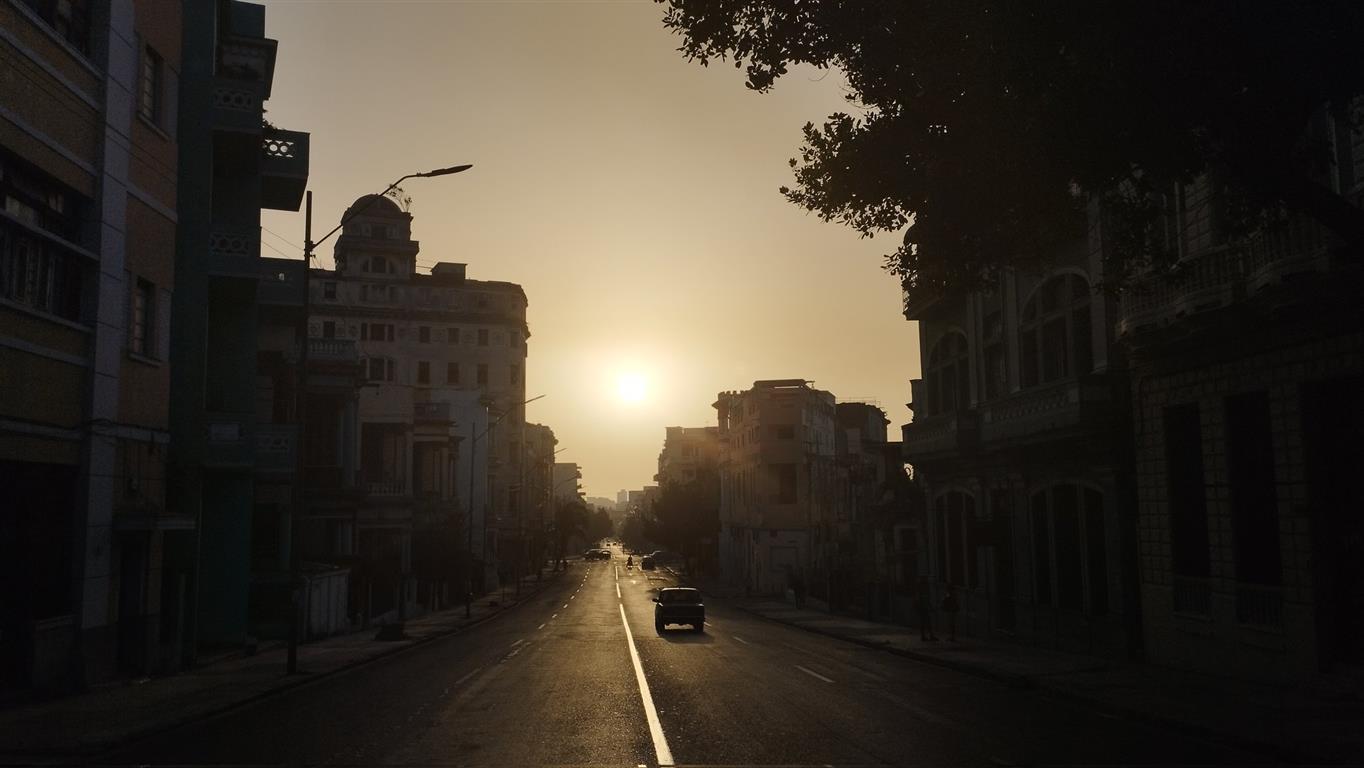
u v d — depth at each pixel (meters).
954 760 10.76
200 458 23.45
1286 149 11.79
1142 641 22.38
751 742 11.96
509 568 88.94
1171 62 10.84
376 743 12.14
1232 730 12.42
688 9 13.84
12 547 16.28
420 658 26.11
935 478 35.06
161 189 21.31
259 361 36.25
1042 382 26.52
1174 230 19.95
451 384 89.50
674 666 22.52
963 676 20.78
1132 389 22.36
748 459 76.75
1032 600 27.34
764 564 70.75
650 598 62.47
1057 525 26.09
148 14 20.72
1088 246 24.12
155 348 21.02
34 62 16.41
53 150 17.02
